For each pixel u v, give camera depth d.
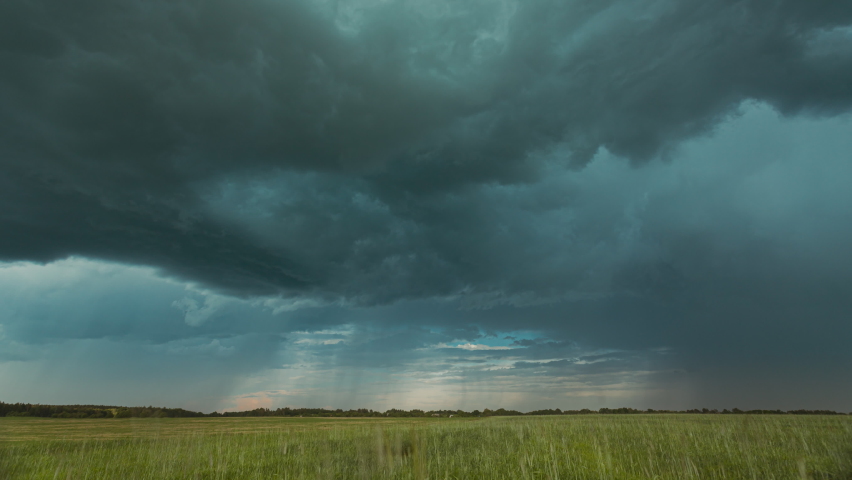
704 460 13.04
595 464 12.14
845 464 11.05
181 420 58.72
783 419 31.67
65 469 14.93
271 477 12.99
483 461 13.41
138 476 13.95
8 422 48.06
